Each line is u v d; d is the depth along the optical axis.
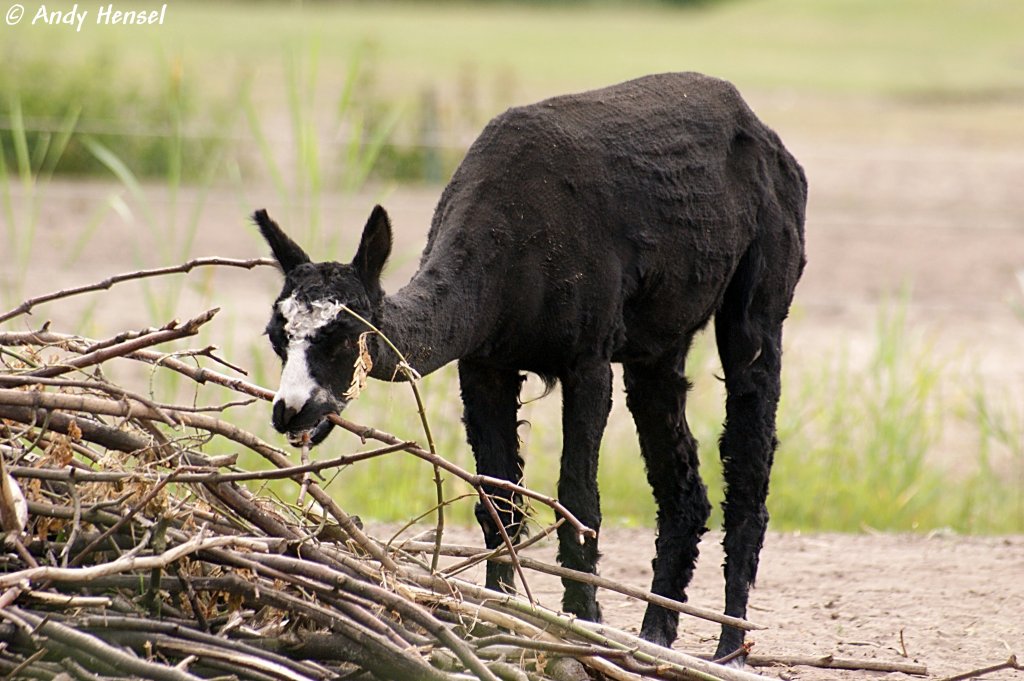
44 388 14.38
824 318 35.62
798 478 26.28
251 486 22.97
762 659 16.88
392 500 24.42
